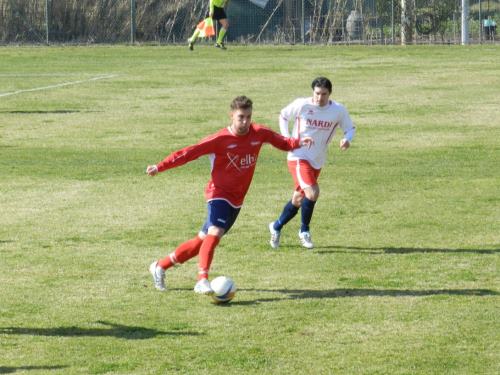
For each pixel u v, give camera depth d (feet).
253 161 67.82
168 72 228.02
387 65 237.25
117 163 122.93
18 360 56.24
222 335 60.18
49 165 121.70
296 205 80.07
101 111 169.37
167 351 57.57
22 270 74.74
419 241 82.89
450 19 316.60
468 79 207.21
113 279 72.33
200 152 66.54
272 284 70.95
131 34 314.14
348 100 179.22
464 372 54.13
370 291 68.85
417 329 60.90
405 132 146.61
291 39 314.14
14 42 314.35
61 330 61.26
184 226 88.94
